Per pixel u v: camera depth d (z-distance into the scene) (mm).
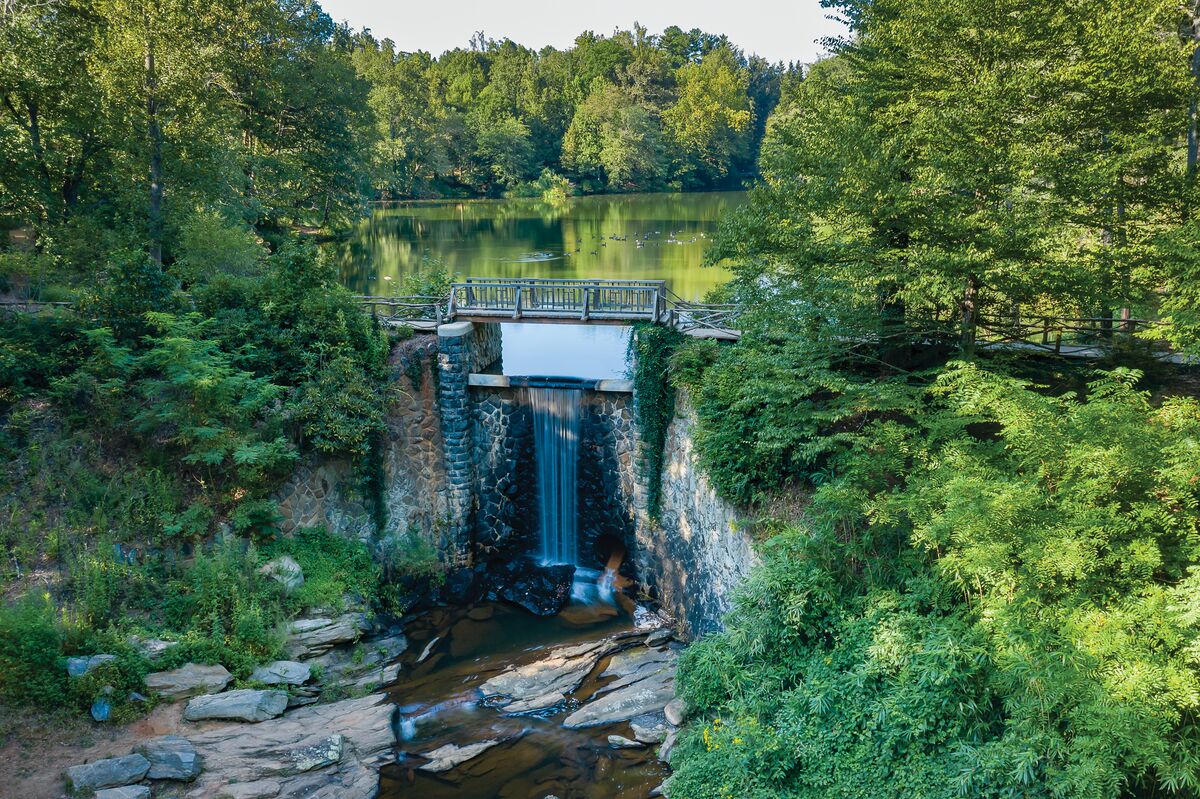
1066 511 11148
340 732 15633
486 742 16109
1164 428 11320
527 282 24422
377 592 21875
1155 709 9195
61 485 17969
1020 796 10047
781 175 17156
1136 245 15609
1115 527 10570
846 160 15367
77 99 25891
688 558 21031
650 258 55625
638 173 111812
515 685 18312
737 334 21984
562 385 23688
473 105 120562
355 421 21516
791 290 16219
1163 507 10977
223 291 22562
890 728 11852
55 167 27656
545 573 23828
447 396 23625
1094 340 19234
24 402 19203
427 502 24109
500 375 24141
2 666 13805
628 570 24188
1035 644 10414
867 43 18391
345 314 22891
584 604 22844
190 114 29203
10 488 17547
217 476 19672
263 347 21984
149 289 21344
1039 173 14305
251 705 15344
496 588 23344
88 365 19828
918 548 13734
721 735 13406
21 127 26625
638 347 22047
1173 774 9016
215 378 18953
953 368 16141
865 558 14195
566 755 15664
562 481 24734
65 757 13227
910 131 16141
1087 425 11641
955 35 16078
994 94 14930
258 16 38406
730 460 18078
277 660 17281
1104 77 15234
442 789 14703
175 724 14641
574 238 66688
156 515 18344
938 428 13953
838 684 12930
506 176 109500
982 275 14211
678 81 120938
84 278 26000
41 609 14930
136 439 19422
